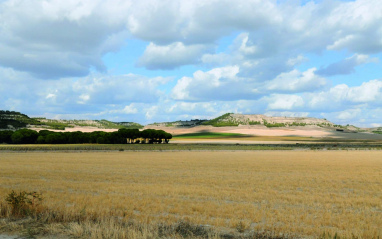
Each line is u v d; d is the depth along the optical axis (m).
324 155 72.62
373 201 17.95
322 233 11.27
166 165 44.75
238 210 15.39
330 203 17.67
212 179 28.53
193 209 15.62
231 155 71.75
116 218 12.99
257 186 24.22
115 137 145.50
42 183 25.48
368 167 41.88
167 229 11.18
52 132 155.62
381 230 11.66
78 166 42.84
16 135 138.00
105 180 28.28
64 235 10.48
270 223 12.95
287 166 43.31
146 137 152.75
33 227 11.36
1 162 49.59
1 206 13.84
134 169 38.84
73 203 16.56
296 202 17.69
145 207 15.92
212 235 10.41
